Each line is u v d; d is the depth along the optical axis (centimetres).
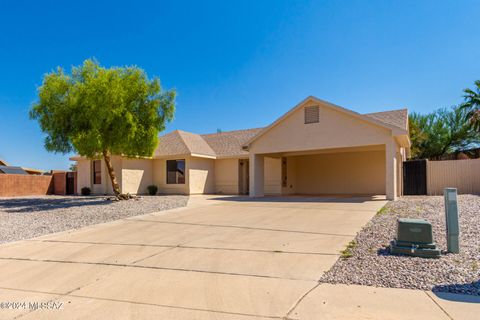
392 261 604
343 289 499
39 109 1683
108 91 1559
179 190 2402
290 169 2377
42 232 1014
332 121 1691
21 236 962
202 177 2470
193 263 664
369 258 630
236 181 2495
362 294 476
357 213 1164
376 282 517
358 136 1620
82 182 2553
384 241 746
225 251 743
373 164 2173
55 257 741
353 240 780
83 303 483
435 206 1227
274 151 1864
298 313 426
